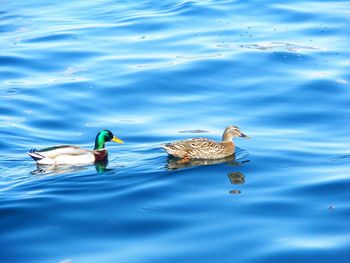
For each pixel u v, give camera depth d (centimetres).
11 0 3897
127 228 1537
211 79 2617
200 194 1705
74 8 3678
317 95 2444
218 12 3362
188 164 1902
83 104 2462
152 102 2462
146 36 3114
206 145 1931
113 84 2603
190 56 2823
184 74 2653
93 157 1947
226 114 2334
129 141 2139
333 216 1559
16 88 2614
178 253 1412
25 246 1471
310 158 1934
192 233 1499
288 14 3275
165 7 3528
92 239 1494
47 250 1452
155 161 1934
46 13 3609
